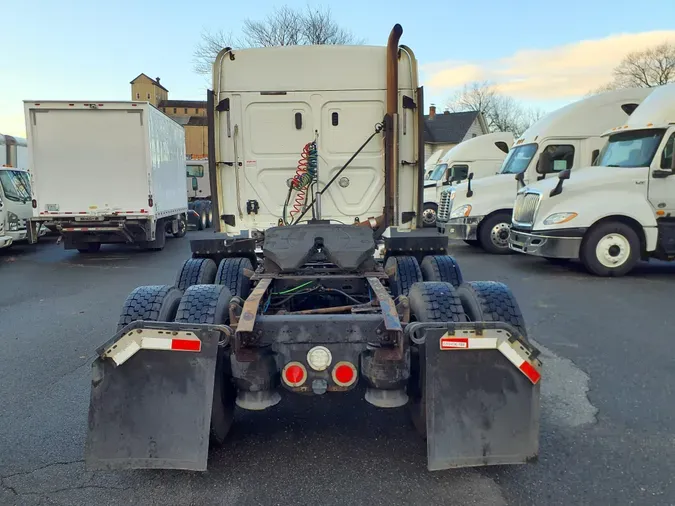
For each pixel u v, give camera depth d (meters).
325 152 6.18
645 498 3.01
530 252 10.48
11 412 4.21
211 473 3.32
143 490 3.14
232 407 3.57
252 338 3.16
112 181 13.00
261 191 6.25
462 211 13.69
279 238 4.69
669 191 9.68
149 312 3.64
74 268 11.95
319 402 4.38
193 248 5.98
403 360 3.19
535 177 13.03
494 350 2.98
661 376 4.79
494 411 2.98
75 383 4.83
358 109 6.16
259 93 6.11
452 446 2.94
